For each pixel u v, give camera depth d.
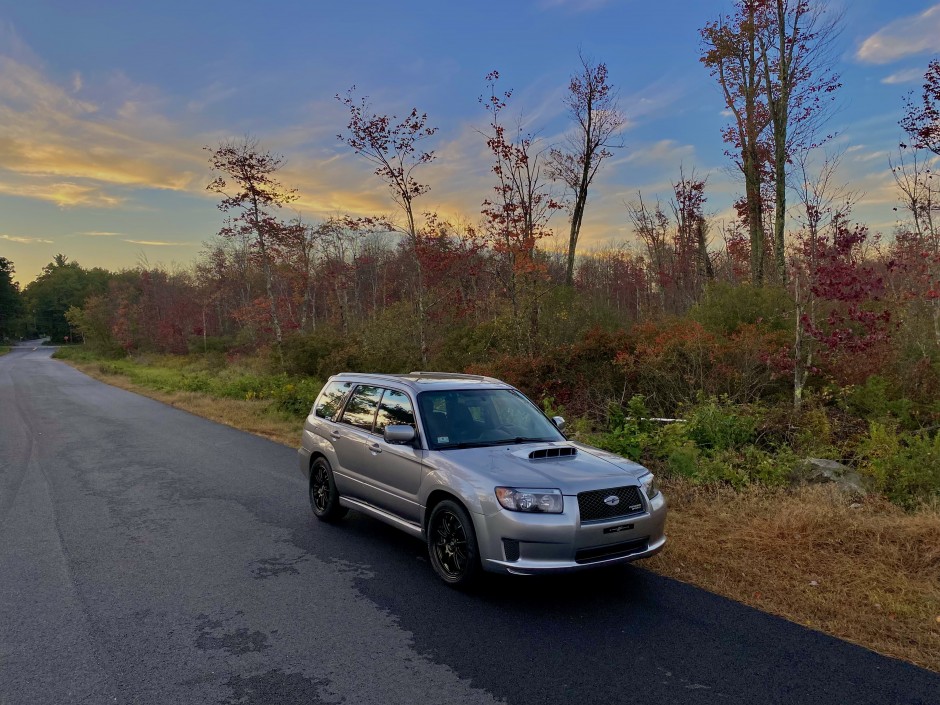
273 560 5.61
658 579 5.00
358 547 5.97
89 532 6.52
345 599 4.70
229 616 4.39
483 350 18.17
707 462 7.86
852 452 8.42
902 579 4.73
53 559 5.66
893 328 11.25
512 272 17.83
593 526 4.39
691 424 8.91
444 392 5.82
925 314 12.25
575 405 12.36
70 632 4.15
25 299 147.62
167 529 6.61
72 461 10.62
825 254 10.03
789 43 19.95
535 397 13.19
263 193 25.55
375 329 21.19
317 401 7.38
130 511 7.36
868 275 9.99
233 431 14.30
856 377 10.23
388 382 6.20
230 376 29.84
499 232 17.97
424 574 5.23
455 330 20.52
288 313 38.31
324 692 3.37
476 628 4.17
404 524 5.49
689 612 4.39
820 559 5.22
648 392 12.31
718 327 13.95
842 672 3.56
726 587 4.81
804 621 4.24
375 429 6.09
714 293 15.29
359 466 6.14
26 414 17.89
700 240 28.19
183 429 14.63
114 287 78.06
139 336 64.31
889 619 4.20
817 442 8.53
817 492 6.60
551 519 4.32
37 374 40.00
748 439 8.93
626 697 3.30
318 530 6.56
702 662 3.68
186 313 60.06
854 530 5.60
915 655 3.75
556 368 13.34
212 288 56.62
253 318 38.19
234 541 6.18
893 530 5.48
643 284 35.91
